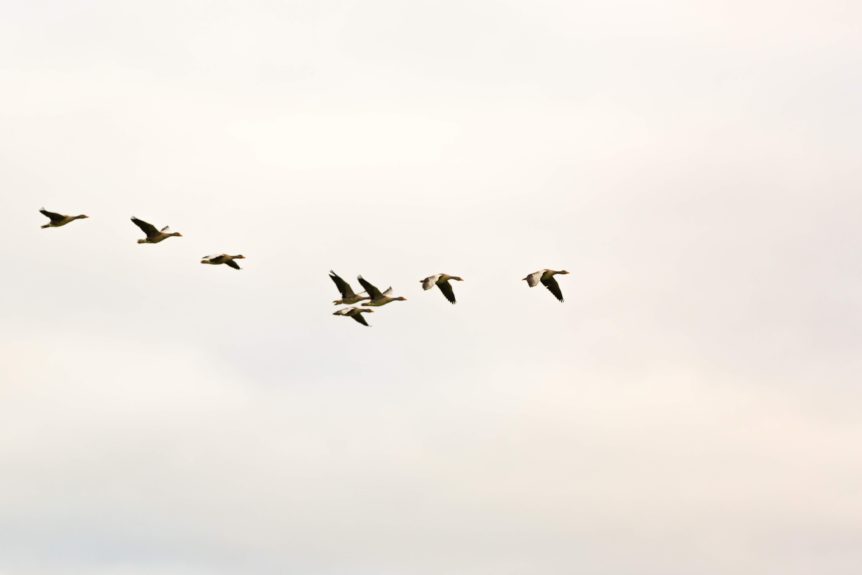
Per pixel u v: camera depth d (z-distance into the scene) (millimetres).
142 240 99062
